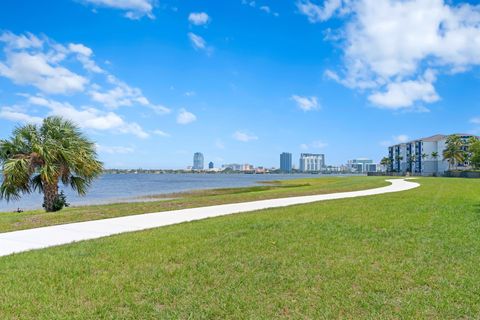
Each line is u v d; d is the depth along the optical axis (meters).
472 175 70.69
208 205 15.42
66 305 4.60
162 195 35.34
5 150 14.84
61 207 15.39
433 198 16.75
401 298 4.84
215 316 4.35
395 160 145.88
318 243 7.62
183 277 5.58
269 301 4.75
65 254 6.93
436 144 120.00
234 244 7.55
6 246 7.87
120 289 5.12
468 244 7.50
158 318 4.29
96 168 16.14
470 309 4.52
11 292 4.99
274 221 10.27
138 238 8.32
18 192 15.41
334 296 4.90
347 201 15.77
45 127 15.41
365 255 6.73
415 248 7.20
